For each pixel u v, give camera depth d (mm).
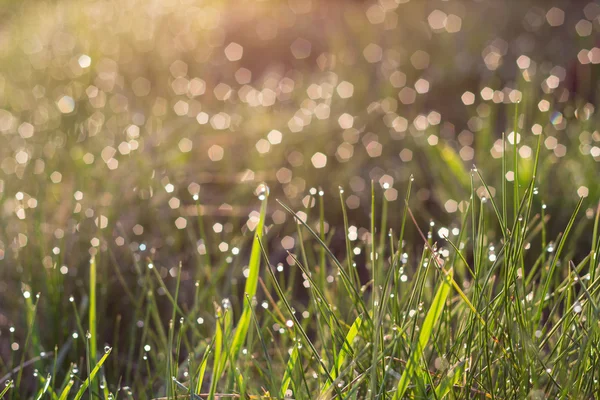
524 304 818
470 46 2152
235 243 1061
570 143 1382
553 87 1673
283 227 1138
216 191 1279
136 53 2119
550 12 2383
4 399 895
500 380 810
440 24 2354
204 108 1722
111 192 1095
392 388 816
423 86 1796
